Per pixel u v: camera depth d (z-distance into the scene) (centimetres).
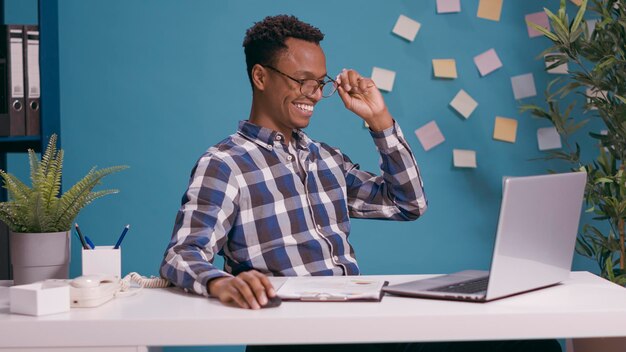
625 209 264
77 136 297
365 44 298
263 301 135
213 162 175
